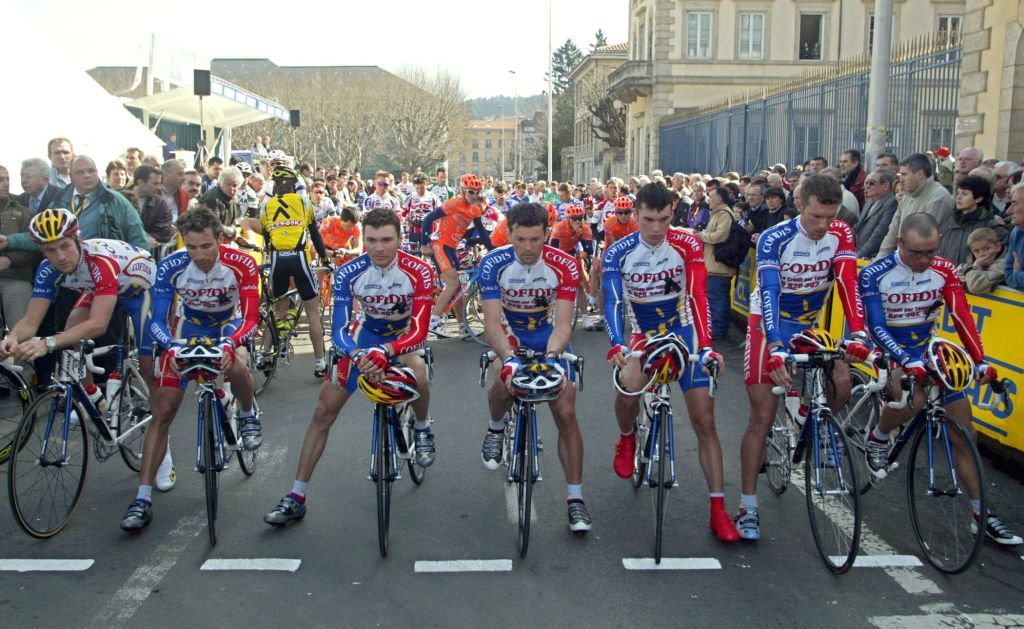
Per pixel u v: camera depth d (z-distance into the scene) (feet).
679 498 14.80
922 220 12.64
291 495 13.58
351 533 13.29
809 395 12.99
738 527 13.08
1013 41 32.89
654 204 12.61
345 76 182.70
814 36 104.73
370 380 12.14
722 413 20.10
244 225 26.14
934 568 11.91
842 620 10.52
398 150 171.53
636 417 14.61
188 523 13.70
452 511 14.20
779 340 12.23
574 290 13.51
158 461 13.71
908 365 12.15
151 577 11.76
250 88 166.61
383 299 13.64
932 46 36.47
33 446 13.25
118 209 19.63
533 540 13.01
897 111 36.83
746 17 103.40
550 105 114.32
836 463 11.92
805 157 48.11
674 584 11.53
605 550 12.64
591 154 170.91
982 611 10.72
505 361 12.82
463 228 28.81
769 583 11.55
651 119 106.73
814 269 13.21
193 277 14.07
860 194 28.02
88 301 14.85
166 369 13.52
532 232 12.66
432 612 10.77
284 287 22.84
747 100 60.08
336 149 158.20
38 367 19.34
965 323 13.06
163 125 59.82
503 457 15.19
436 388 22.61
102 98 33.83
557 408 13.23
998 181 21.36
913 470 12.62
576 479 13.44
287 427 19.02
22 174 21.04
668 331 13.74
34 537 12.89
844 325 20.90
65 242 13.41
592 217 50.11
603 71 172.76
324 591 11.35
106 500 14.71
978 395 16.63
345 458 16.88
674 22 102.99
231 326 13.74
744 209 30.63
